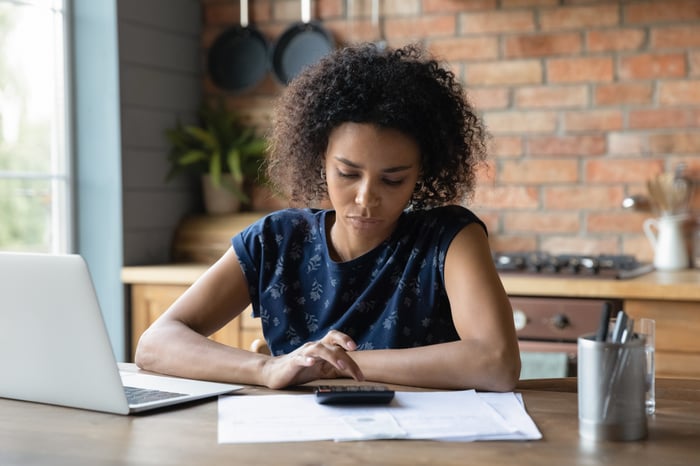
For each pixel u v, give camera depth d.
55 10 3.52
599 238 3.49
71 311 1.36
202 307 1.85
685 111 3.37
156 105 3.69
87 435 1.26
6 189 3.35
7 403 1.46
